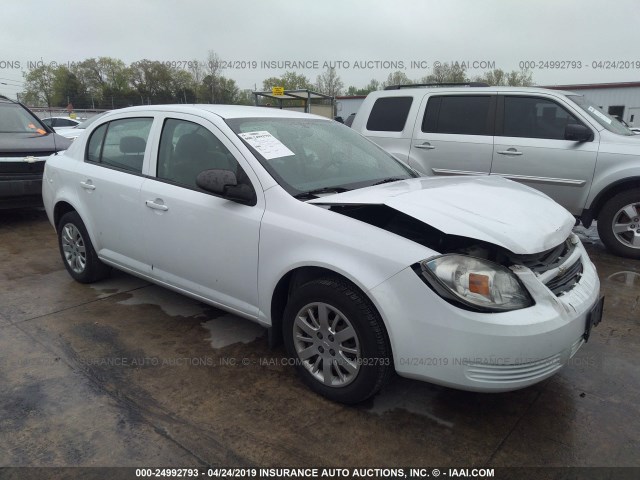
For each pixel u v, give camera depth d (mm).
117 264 3982
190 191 3285
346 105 34906
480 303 2281
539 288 2377
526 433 2531
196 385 2916
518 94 5797
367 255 2479
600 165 5281
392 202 2598
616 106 26938
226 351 3320
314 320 2746
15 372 3027
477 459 2350
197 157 3324
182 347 3367
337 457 2357
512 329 2246
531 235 2494
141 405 2721
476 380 2314
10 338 3457
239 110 3594
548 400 2811
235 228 2988
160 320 3771
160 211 3410
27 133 7207
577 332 2469
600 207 5539
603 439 2490
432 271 2336
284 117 3656
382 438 2484
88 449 2381
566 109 5543
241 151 3074
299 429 2543
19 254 5426
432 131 6242
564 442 2465
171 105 3744
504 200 2852
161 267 3574
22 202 6617
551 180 5566
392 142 6516
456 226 2418
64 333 3543
